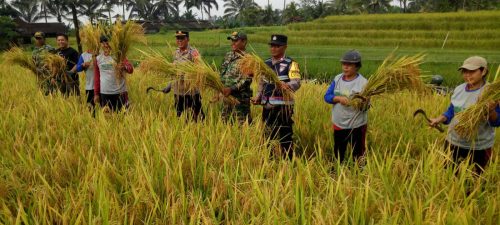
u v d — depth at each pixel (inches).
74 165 160.7
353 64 183.9
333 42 1581.0
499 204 125.8
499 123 155.9
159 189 141.4
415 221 115.1
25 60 319.3
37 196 133.1
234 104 222.1
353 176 147.2
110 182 144.3
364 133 193.2
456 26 1598.2
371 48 1392.7
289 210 127.4
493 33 1398.9
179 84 241.8
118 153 169.0
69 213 123.0
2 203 129.7
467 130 157.8
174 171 143.7
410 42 1429.6
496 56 1004.6
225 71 225.0
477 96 159.5
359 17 1942.7
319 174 149.3
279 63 205.5
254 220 116.5
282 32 1806.1
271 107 205.5
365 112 190.7
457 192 133.8
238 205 129.3
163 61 226.5
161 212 125.8
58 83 308.3
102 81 270.7
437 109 248.7
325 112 254.8
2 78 471.2
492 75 549.3
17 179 146.9
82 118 222.7
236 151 171.5
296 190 123.2
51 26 2383.1
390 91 183.5
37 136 185.8
